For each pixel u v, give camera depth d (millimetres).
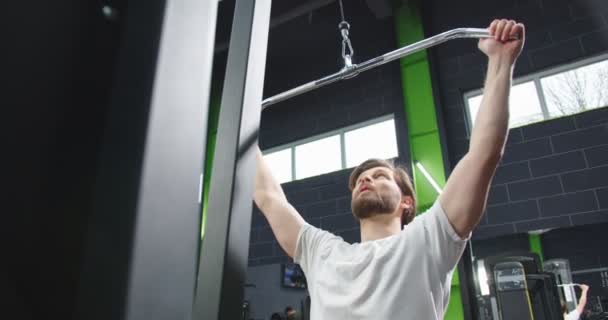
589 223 3633
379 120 4961
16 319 159
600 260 3549
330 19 5539
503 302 2430
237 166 402
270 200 1134
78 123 190
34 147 177
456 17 4887
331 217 4797
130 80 210
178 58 234
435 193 4191
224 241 371
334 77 996
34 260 166
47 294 166
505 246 3900
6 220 164
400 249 845
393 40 5160
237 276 370
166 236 206
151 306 193
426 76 4695
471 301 1898
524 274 2424
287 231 1082
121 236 187
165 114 218
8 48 178
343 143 5133
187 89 235
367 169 1143
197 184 229
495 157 778
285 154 5551
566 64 4199
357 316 813
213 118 5574
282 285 4758
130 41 217
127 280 184
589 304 3451
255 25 473
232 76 453
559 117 4020
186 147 227
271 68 6074
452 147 4391
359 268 877
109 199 189
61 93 189
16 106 176
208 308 353
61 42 194
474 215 801
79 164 186
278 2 5141
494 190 4082
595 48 4078
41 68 186
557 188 3840
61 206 177
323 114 5383
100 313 175
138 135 204
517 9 4578
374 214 1039
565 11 4332
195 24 252
